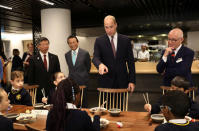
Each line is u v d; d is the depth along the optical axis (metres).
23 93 2.49
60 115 1.18
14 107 2.26
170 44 2.30
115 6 6.24
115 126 1.61
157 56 8.95
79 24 7.93
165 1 5.75
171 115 1.10
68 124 1.19
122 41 2.32
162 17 7.62
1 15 6.80
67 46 6.06
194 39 11.27
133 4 6.01
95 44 2.45
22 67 6.30
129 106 4.86
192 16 7.23
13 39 12.85
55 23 5.84
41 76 3.19
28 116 1.80
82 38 13.93
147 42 10.88
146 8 6.61
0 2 5.21
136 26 8.80
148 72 5.47
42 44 3.16
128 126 1.60
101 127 1.56
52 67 3.26
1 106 1.57
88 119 1.26
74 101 1.31
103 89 2.43
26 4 5.44
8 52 12.39
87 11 6.78
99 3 5.81
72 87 1.28
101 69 2.11
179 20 7.46
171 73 2.38
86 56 3.51
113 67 2.36
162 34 10.07
